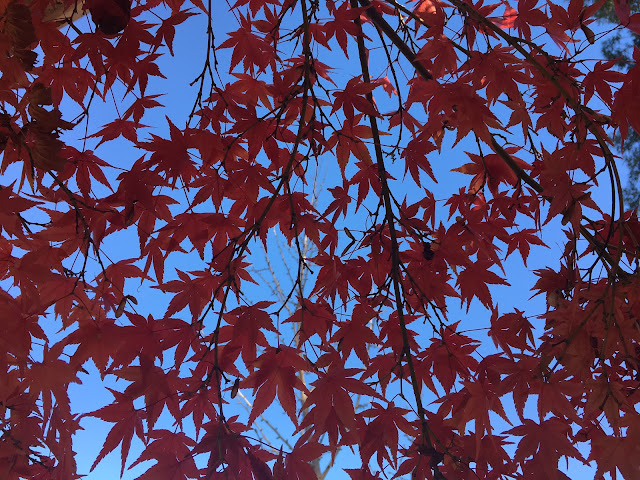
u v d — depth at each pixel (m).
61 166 0.70
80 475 0.76
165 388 0.74
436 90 0.78
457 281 0.86
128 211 0.78
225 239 0.84
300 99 0.85
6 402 0.77
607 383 0.70
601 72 0.76
